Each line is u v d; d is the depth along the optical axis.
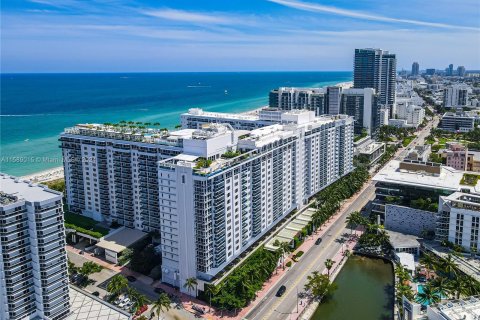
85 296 160.62
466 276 170.00
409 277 179.75
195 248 173.75
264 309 169.38
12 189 149.88
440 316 126.06
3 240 134.00
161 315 164.38
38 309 144.50
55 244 143.12
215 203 172.12
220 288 172.12
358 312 171.00
